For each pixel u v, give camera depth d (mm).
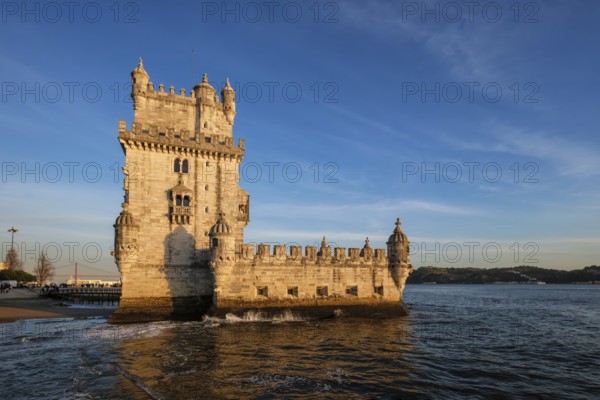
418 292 175250
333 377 22000
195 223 44500
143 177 42719
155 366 23484
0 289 87562
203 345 29281
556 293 164125
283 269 43812
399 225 51438
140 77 43969
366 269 48500
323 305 45250
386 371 23562
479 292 175000
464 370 24594
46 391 19031
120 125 41625
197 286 43719
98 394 18531
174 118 45531
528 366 26328
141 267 41594
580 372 25281
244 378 21422
